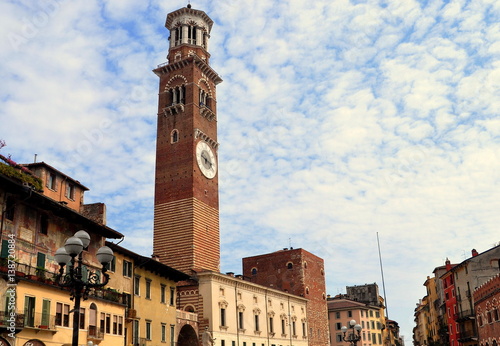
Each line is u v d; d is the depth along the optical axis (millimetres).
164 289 71438
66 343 45781
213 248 98250
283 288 121938
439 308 131500
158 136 103375
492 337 76312
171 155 100625
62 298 46219
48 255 48125
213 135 107625
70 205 56094
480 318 84812
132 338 59969
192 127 100812
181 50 108625
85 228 54031
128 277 61906
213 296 83125
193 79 104312
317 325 123938
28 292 41969
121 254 61000
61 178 55031
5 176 41562
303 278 120875
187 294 84375
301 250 122750
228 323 86062
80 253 27266
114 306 55312
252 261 128000
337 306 156750
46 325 43312
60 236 50344
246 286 94500
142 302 64188
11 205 43969
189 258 91250
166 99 105688
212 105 109312
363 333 153750
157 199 98500
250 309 94500
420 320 179375
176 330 73312
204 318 81938
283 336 105312
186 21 111000
